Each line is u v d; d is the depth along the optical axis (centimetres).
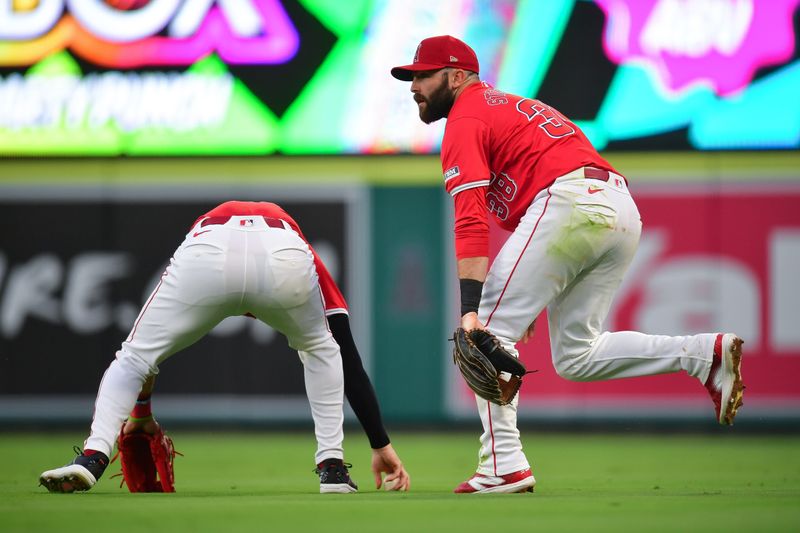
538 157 1245
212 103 2841
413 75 1331
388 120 2825
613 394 2922
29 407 3009
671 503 1062
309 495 1237
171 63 2833
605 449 2555
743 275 2906
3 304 3014
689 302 2912
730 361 1250
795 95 2752
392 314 2992
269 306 1232
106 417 1215
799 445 2678
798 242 2894
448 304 2983
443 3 2767
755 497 1151
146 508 1004
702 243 2912
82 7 2827
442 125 2827
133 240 3005
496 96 1281
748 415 2909
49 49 2839
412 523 888
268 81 2830
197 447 2612
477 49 2769
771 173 2894
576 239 1225
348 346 1343
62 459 2195
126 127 2853
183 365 3009
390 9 2798
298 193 2986
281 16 2819
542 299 1246
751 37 2753
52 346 3014
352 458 2278
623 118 2770
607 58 2766
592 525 871
